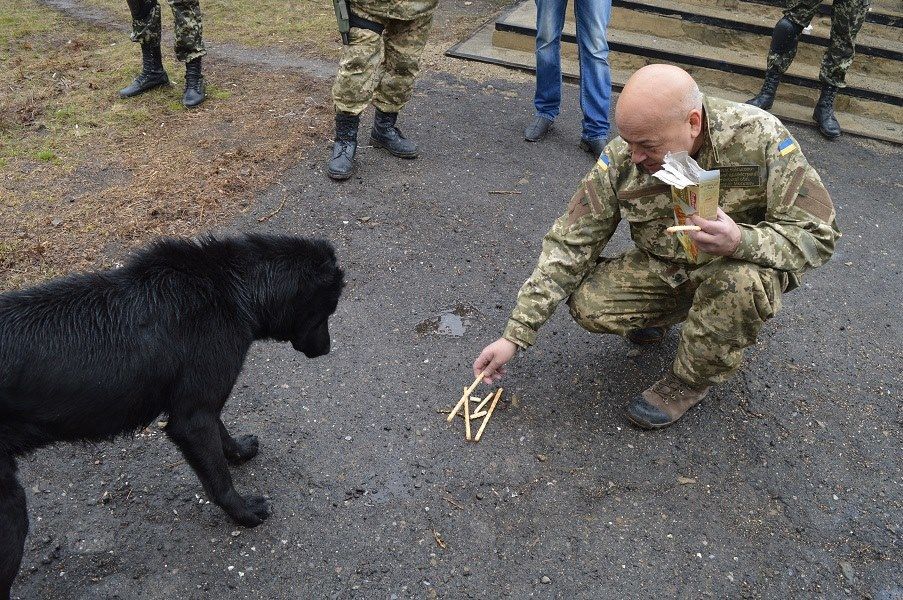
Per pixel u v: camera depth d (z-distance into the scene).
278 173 4.92
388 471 2.96
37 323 2.20
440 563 2.63
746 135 2.62
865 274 4.45
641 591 2.58
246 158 5.06
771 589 2.62
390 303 3.89
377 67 4.86
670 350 3.66
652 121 2.41
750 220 2.79
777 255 2.56
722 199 2.73
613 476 3.00
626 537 2.76
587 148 5.54
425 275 4.12
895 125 6.39
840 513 2.92
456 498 2.87
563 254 2.97
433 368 3.48
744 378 3.54
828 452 3.18
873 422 3.35
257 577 2.56
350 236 4.38
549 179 5.16
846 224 4.93
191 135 5.35
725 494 2.96
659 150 2.49
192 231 4.29
